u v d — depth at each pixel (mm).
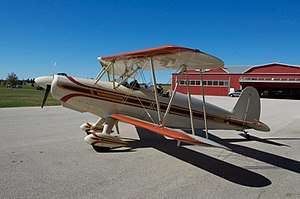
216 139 6992
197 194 3230
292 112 15289
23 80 85688
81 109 5750
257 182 3727
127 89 5969
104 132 5508
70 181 3484
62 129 7371
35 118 9578
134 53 4984
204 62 4988
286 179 3885
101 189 3258
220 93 41250
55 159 4461
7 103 15516
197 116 6578
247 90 6977
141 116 6121
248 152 5551
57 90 5363
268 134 7891
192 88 42656
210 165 4500
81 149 5207
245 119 7043
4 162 4195
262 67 39250
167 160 4699
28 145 5379
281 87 38062
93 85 5660
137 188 3340
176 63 5484
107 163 4367
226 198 3143
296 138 7277
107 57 5598
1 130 6949
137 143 6004
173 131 4527
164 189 3348
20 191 3096
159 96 6207
